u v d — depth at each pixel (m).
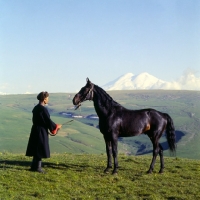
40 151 12.05
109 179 11.90
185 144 140.62
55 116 198.38
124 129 12.91
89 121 190.25
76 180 11.60
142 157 17.62
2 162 13.99
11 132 145.38
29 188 10.58
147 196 10.26
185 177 12.55
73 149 123.88
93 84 13.06
